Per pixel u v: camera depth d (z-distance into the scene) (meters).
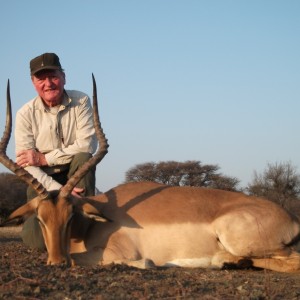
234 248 2.98
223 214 3.03
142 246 3.04
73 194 3.04
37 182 2.89
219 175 13.16
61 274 2.48
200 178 13.28
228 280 2.57
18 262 2.82
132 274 2.58
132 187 3.25
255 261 3.02
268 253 2.98
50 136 3.39
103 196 3.21
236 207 3.05
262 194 12.05
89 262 2.96
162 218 3.05
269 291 2.34
